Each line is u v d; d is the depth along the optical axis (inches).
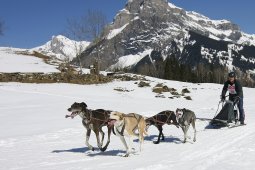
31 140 526.0
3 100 1107.3
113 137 549.3
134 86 1615.4
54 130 605.3
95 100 1181.7
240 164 364.5
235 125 611.5
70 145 494.3
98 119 444.8
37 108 935.0
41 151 455.2
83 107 443.5
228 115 594.6
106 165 378.3
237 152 418.0
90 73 1863.9
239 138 508.7
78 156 426.3
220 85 1857.8
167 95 1483.8
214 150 440.1
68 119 746.2
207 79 4350.4
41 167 372.8
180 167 358.3
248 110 926.4
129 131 423.5
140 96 1440.7
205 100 1402.6
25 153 443.2
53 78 1659.7
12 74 1630.2
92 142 512.7
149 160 397.1
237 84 613.3
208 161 382.0
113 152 448.1
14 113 841.5
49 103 1051.3
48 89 1425.9
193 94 1552.7
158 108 983.0
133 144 496.1
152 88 1581.0
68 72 1761.8
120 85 1631.4
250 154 407.2
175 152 435.8
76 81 1664.6
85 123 447.8
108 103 1088.8
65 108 936.3
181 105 1139.3
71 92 1392.7
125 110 902.4
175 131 598.9
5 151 455.2
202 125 644.1
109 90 1505.9
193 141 500.7
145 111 872.9
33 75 1653.5
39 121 721.6
